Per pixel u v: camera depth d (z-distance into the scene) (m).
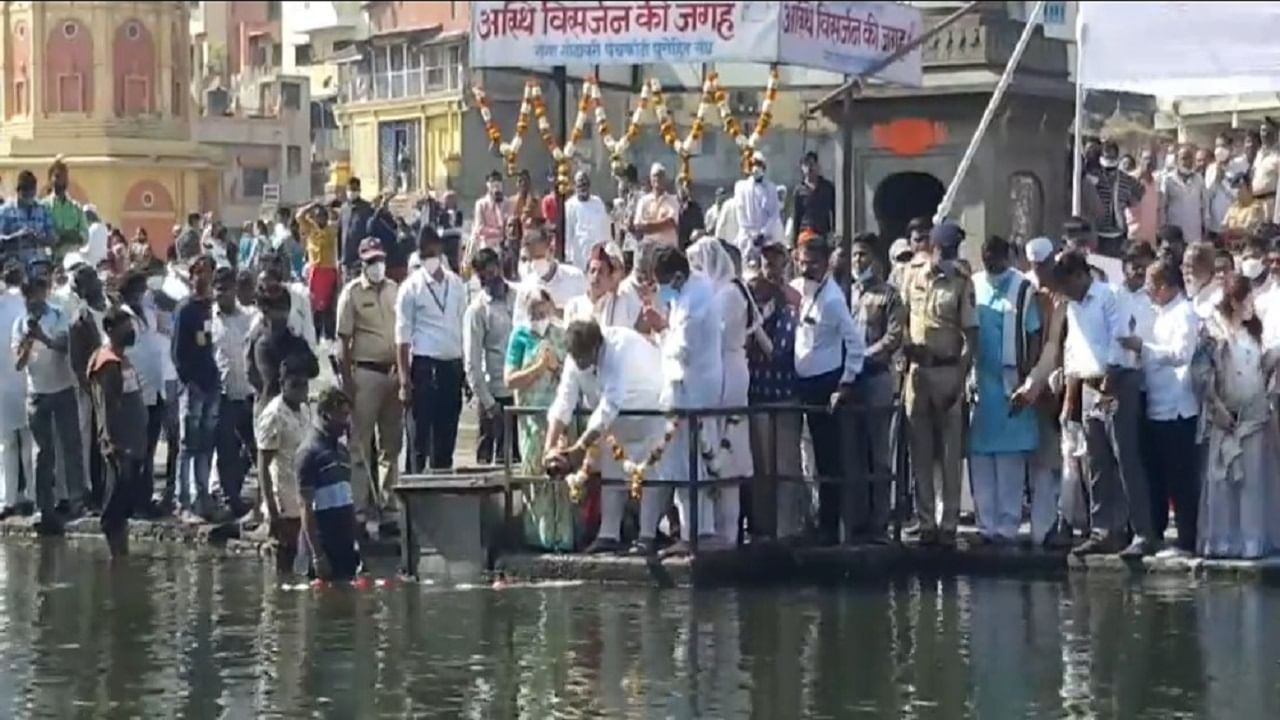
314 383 23.11
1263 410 15.63
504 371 17.11
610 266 15.90
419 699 11.72
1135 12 18.89
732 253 18.08
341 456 16.02
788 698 11.66
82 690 12.10
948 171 24.92
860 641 13.24
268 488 16.41
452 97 48.22
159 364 19.44
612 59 18.97
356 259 26.14
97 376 17.75
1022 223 25.22
